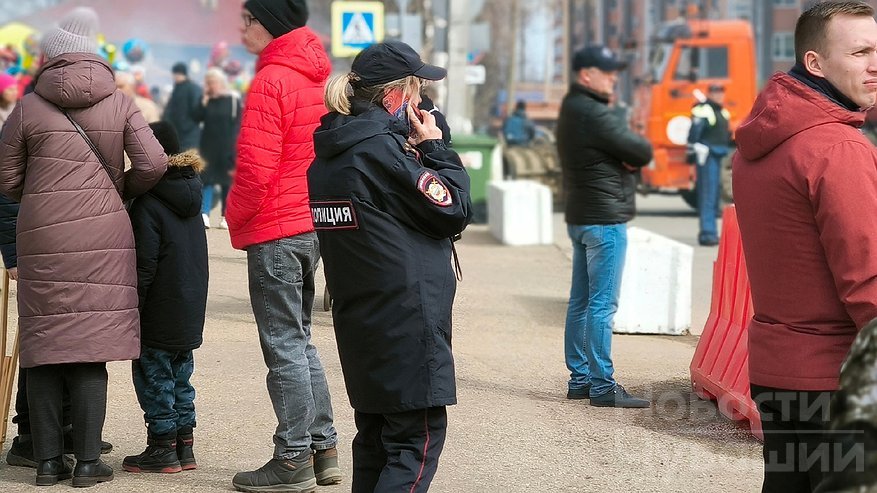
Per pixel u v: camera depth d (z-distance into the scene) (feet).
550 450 31.91
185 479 29.01
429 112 21.93
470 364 40.93
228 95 70.69
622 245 36.17
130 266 27.91
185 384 29.81
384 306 21.08
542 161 113.39
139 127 27.63
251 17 26.91
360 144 21.13
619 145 35.12
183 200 28.32
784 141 18.26
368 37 77.56
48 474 28.30
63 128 27.20
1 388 30.04
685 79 113.60
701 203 85.10
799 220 18.13
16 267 29.60
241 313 35.55
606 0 431.84
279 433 27.71
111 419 34.27
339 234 21.34
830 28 18.19
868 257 17.29
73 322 27.20
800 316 18.38
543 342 45.39
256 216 26.99
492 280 59.93
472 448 32.01
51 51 27.20
